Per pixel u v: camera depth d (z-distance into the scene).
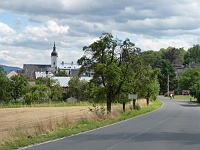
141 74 52.31
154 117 39.94
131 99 45.94
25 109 67.06
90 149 14.55
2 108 71.44
